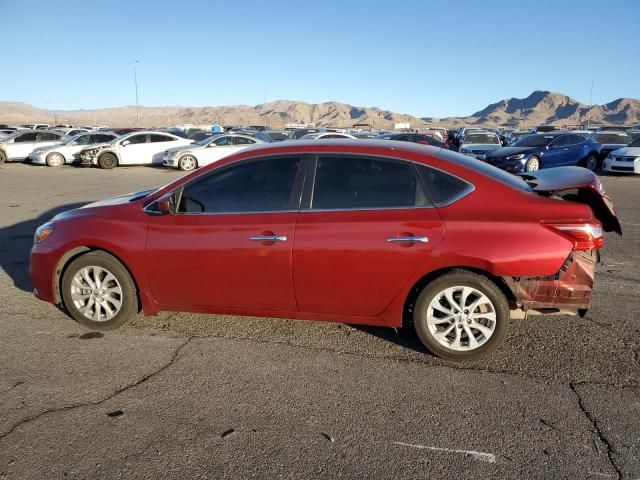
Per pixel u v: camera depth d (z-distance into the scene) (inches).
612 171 687.7
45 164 881.5
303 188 157.8
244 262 158.1
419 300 151.9
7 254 281.9
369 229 149.9
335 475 107.2
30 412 128.9
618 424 124.5
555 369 151.3
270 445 116.6
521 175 187.6
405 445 116.6
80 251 177.2
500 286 152.9
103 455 113.0
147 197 176.7
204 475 107.0
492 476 106.9
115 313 174.2
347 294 154.9
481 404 133.0
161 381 144.2
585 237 142.6
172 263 164.1
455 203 149.8
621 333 176.1
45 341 169.3
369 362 155.6
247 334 175.3
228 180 163.5
